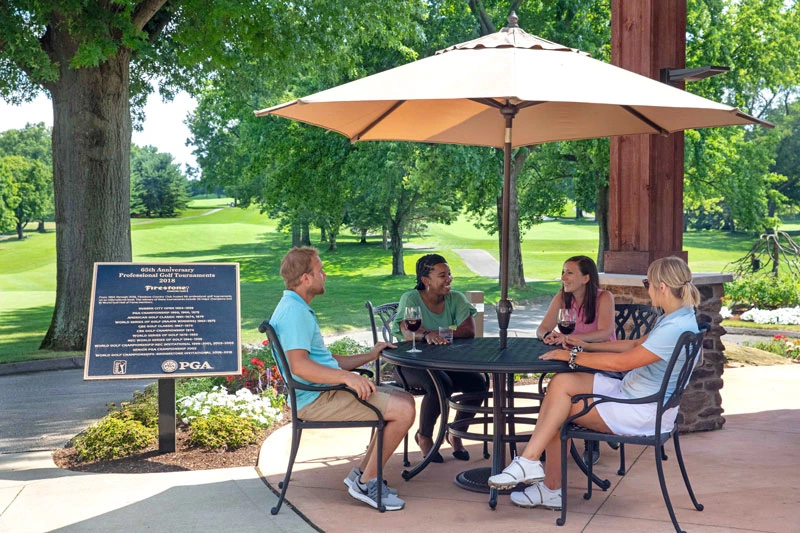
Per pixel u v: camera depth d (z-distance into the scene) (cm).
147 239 7031
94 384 1088
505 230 507
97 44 1199
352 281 3838
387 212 4141
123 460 591
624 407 421
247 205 5053
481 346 514
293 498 475
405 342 540
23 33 1215
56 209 1422
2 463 618
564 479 423
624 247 693
